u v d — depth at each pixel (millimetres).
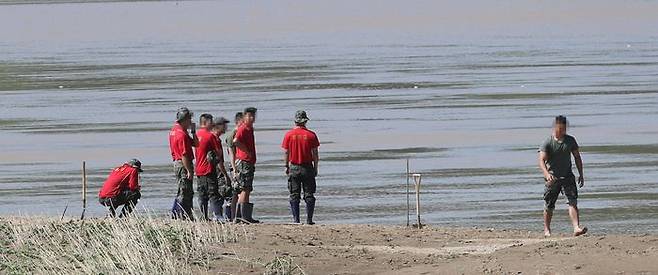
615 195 85375
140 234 49094
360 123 128375
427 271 45656
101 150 111938
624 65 195625
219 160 64875
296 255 49625
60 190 90500
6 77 197750
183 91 166625
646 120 126375
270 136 119125
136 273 44469
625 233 70938
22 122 135375
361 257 50406
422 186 90375
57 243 49688
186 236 50062
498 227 73812
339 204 83500
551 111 136125
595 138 114438
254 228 58625
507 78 176875
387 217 78375
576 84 165875
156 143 115938
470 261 46688
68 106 150875
